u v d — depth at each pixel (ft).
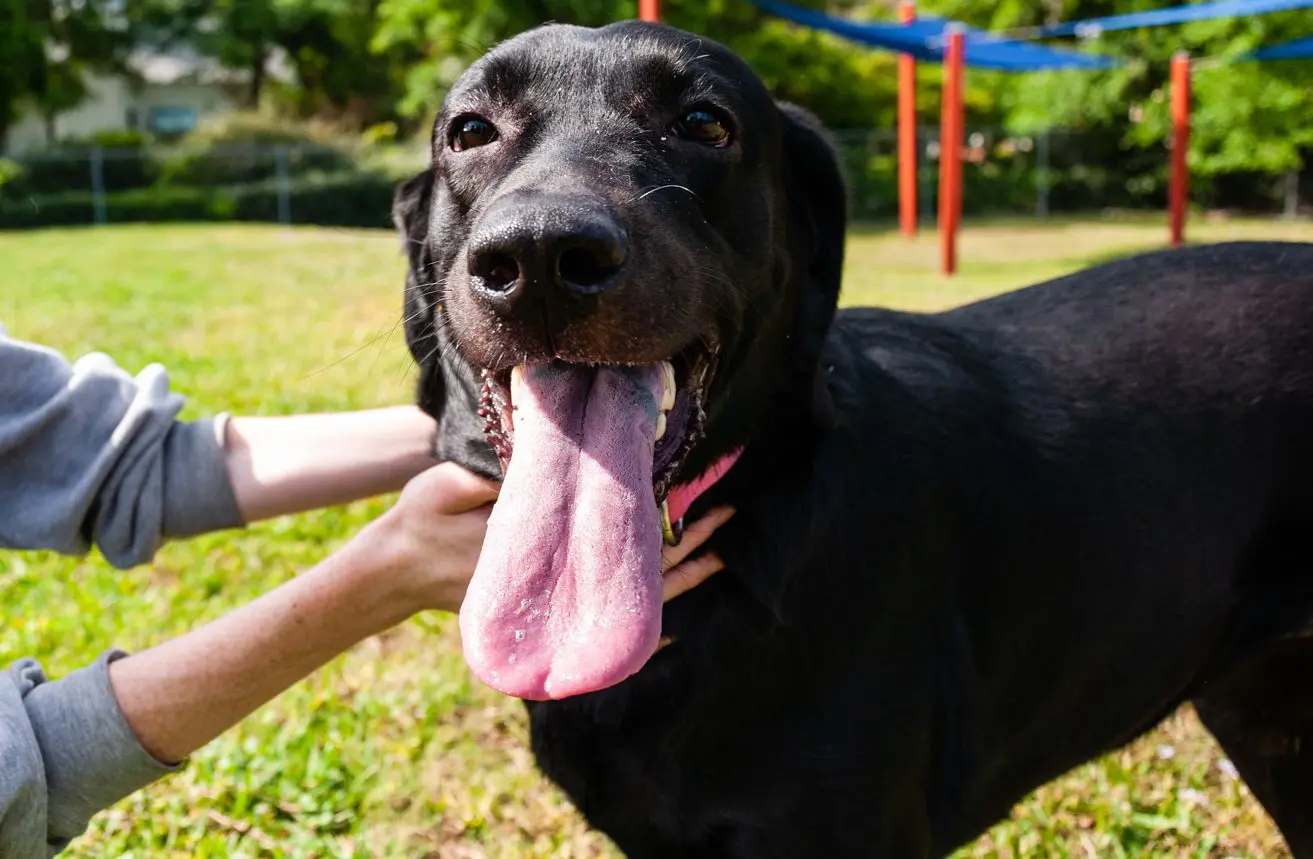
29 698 2.00
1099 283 2.39
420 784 2.76
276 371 5.53
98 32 28.84
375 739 2.86
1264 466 2.27
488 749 2.86
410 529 2.00
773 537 2.00
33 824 1.92
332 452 2.39
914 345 2.26
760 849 2.04
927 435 2.15
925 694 2.10
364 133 27.48
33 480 2.29
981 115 25.05
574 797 2.10
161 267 10.32
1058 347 2.29
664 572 1.99
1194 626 2.30
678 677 2.01
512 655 1.77
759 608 1.99
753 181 2.09
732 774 2.02
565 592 1.81
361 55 28.68
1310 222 19.33
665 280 1.88
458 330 1.91
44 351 2.35
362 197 20.84
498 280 1.80
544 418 1.91
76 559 3.59
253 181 21.80
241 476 2.36
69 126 34.53
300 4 27.68
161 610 3.26
